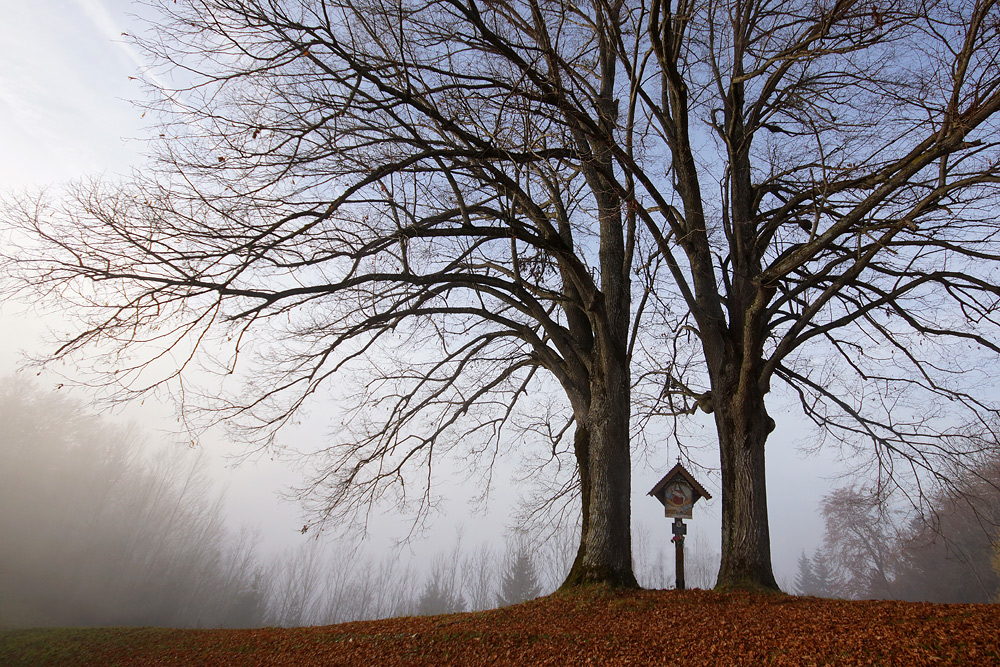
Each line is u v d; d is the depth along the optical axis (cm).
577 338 1316
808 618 835
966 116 811
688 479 1257
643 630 849
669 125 1309
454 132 1034
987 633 693
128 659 1070
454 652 848
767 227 1274
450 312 1216
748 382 1109
